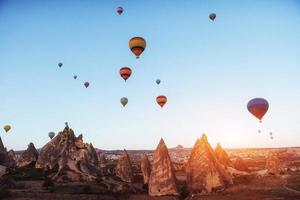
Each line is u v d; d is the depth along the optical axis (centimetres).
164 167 3375
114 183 3691
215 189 3238
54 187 3356
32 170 4562
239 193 3011
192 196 3109
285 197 2730
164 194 3203
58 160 4766
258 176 4291
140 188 3759
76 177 4072
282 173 4562
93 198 2991
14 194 2984
